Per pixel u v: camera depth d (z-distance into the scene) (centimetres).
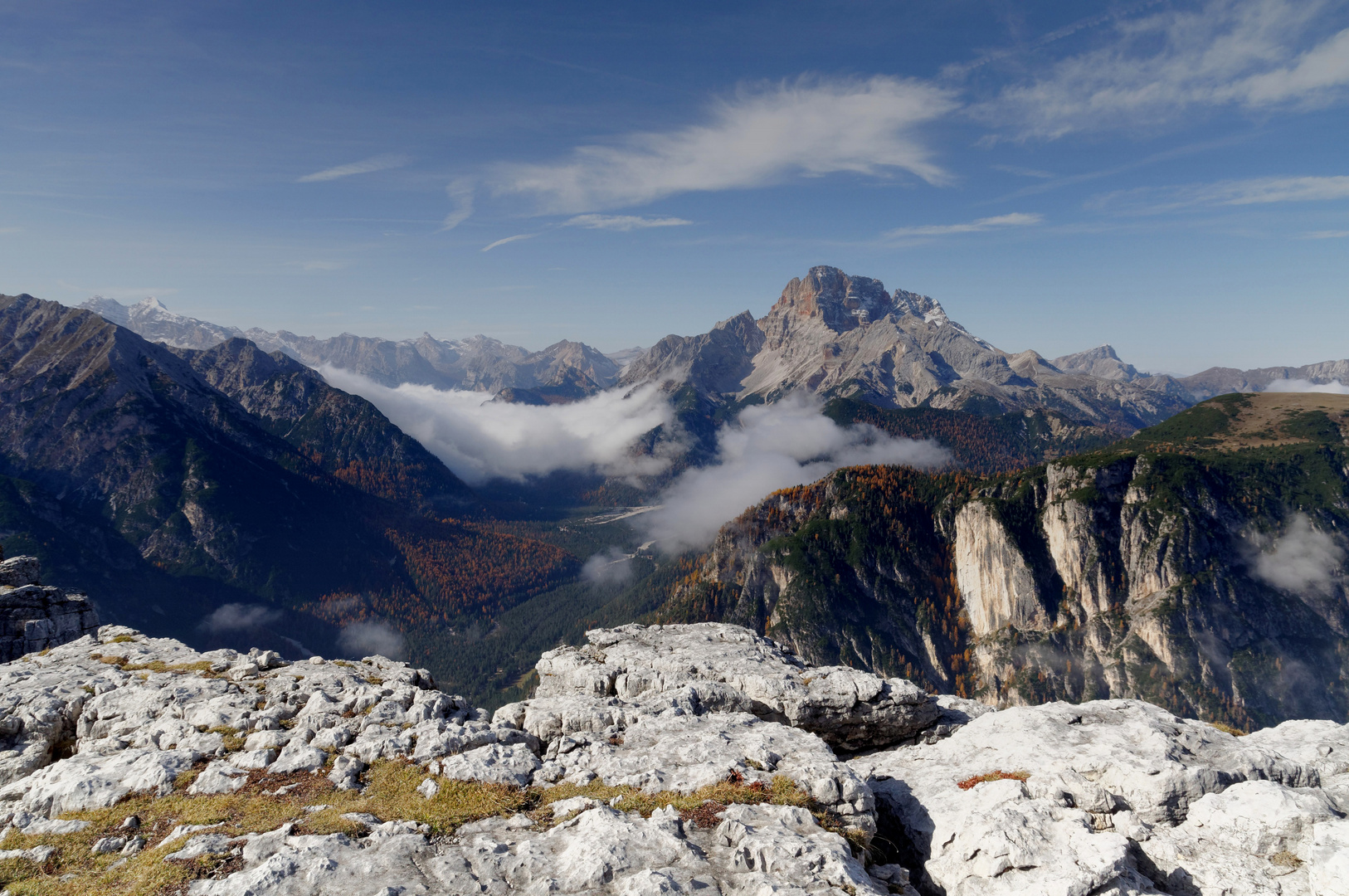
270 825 2631
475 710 4200
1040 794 3025
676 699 4169
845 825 2791
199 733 3684
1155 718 3900
